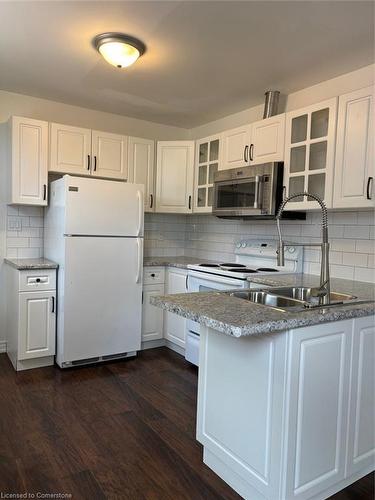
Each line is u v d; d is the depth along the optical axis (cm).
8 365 329
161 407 260
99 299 329
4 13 211
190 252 448
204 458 199
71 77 303
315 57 257
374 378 190
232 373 178
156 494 176
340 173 245
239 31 225
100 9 206
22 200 324
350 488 184
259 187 295
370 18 209
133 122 411
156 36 233
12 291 329
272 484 157
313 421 164
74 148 347
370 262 264
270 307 169
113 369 326
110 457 202
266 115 321
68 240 311
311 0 193
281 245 197
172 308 170
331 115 249
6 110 340
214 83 307
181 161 391
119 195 334
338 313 166
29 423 233
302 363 157
